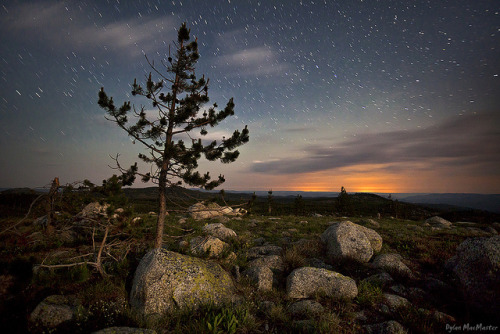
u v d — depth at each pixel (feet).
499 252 19.26
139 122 27.96
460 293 20.36
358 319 17.26
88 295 17.79
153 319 15.49
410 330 15.83
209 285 18.70
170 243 33.63
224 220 66.69
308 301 18.84
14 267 18.69
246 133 30.25
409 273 25.84
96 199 22.66
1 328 13.09
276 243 39.58
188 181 27.37
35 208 30.53
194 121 30.58
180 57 28.96
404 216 165.37
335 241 31.94
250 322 15.83
